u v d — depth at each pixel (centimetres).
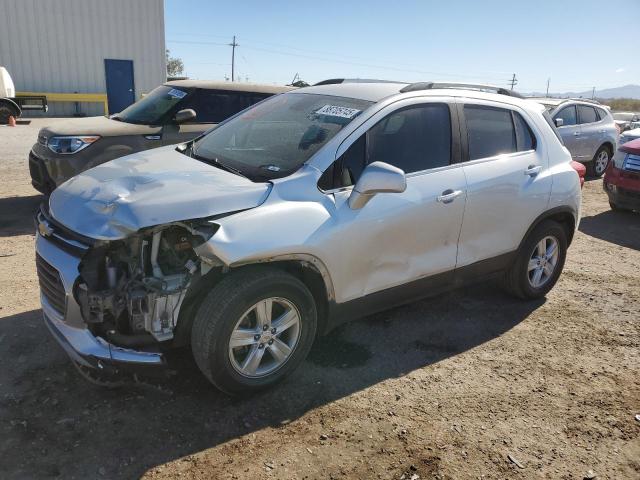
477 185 409
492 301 495
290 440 297
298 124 388
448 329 438
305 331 339
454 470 282
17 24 2280
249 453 286
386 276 371
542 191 456
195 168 356
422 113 395
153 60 2603
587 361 400
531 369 385
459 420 323
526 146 462
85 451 279
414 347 406
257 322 318
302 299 329
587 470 288
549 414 333
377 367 376
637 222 834
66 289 296
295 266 332
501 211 430
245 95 813
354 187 340
